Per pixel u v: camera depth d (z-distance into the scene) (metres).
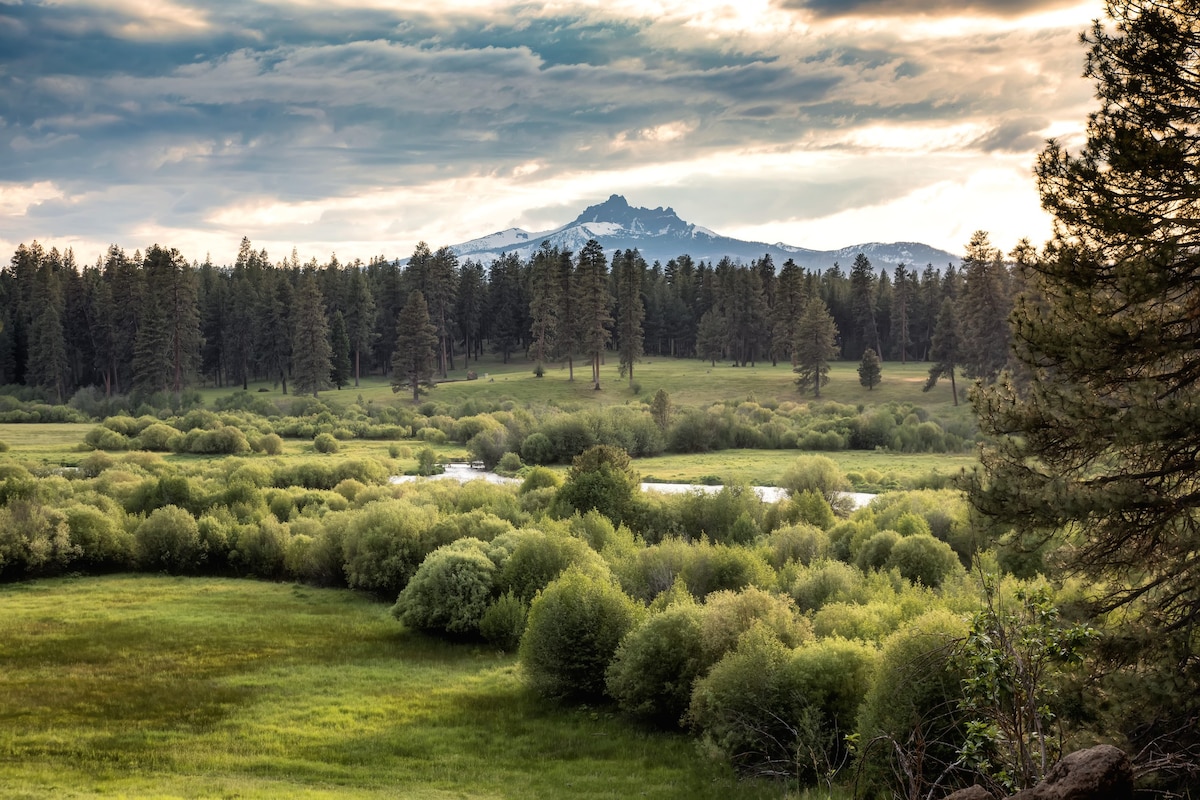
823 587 30.38
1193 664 12.12
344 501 57.28
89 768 20.56
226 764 21.05
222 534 47.03
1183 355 13.08
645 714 25.08
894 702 16.45
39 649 31.55
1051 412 13.55
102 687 27.47
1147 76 13.19
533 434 85.56
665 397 95.44
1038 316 14.00
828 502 52.44
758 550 37.41
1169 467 13.05
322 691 27.42
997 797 7.59
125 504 54.09
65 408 113.12
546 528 40.16
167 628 34.75
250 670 29.56
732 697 21.34
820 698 20.34
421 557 41.16
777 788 19.20
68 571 46.22
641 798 18.89
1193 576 12.66
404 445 92.44
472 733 23.78
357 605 39.50
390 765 21.27
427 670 29.95
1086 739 11.70
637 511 47.41
